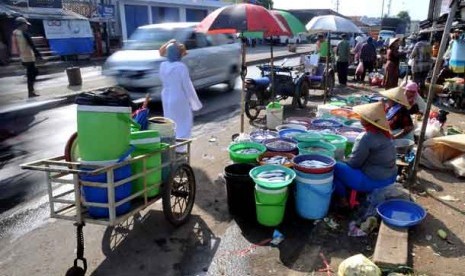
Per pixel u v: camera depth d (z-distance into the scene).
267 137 5.60
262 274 3.35
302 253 3.66
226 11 5.75
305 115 9.37
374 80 14.12
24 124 8.51
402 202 4.27
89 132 3.21
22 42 10.65
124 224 4.20
